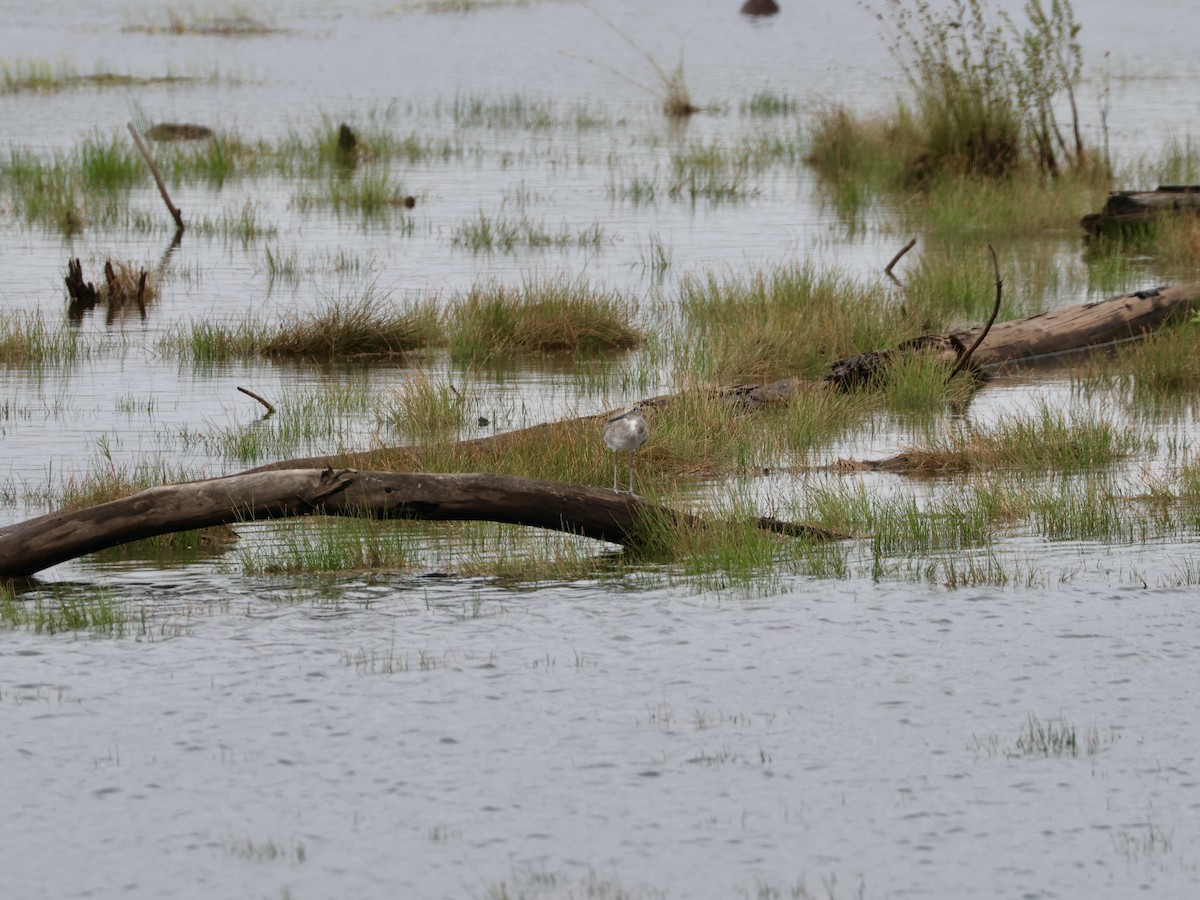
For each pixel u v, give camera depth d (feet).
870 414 192.85
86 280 281.95
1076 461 166.30
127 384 211.20
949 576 125.29
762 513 148.05
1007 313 253.65
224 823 84.84
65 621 116.26
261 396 204.23
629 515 135.85
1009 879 78.23
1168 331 222.48
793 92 579.89
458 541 140.56
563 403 199.62
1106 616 115.96
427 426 184.75
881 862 80.02
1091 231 320.70
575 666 107.24
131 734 96.22
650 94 581.12
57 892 77.87
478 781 89.56
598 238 323.16
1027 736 94.94
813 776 89.86
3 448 175.63
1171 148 409.49
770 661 107.86
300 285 279.69
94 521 127.13
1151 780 88.79
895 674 105.29
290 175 410.11
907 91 569.23
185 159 419.13
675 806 86.38
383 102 551.59
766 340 221.46
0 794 88.12
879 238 328.90
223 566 133.28
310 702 101.04
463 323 237.66
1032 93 383.24
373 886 78.23
